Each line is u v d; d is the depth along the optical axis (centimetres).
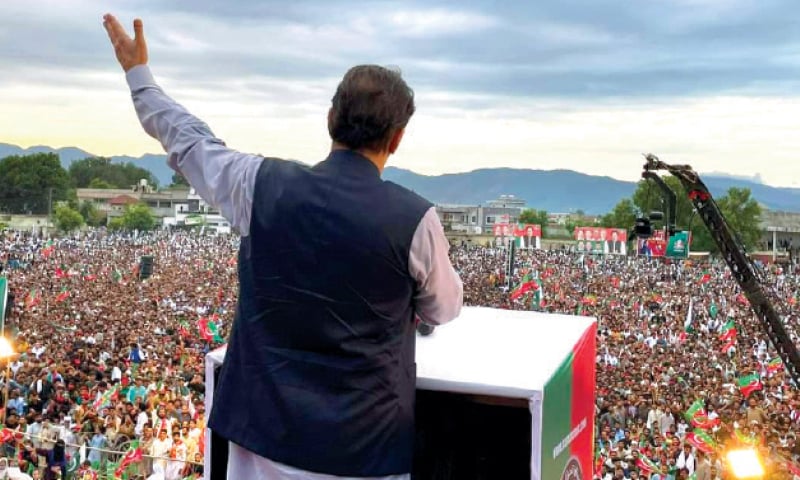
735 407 2112
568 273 7269
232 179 253
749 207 9631
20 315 3294
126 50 273
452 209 17688
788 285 6275
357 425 235
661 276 7075
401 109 252
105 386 2039
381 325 240
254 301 246
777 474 1559
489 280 6556
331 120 255
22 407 1847
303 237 239
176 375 2227
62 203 14512
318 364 237
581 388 327
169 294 4591
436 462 298
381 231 238
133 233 12525
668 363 2786
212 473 283
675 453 1692
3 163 14925
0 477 1294
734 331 3256
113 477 1418
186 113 270
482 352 296
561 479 293
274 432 237
